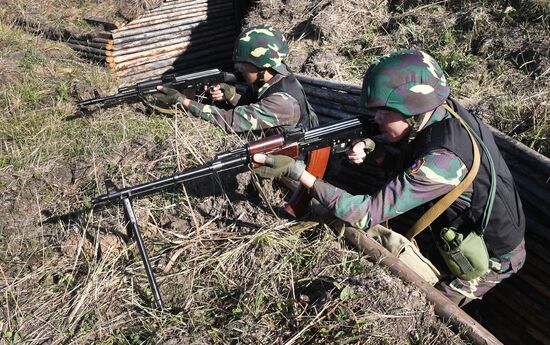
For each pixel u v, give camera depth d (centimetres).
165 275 297
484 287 294
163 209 338
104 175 364
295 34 586
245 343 250
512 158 352
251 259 296
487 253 275
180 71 727
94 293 288
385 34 552
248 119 389
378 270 276
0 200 352
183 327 262
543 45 455
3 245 329
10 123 433
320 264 287
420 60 260
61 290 299
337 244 299
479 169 264
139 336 262
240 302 270
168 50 711
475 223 272
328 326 249
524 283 346
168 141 379
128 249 315
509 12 494
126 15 665
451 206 273
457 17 521
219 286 287
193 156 365
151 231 328
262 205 338
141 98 428
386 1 581
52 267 314
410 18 546
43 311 286
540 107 390
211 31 747
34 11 709
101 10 692
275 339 251
